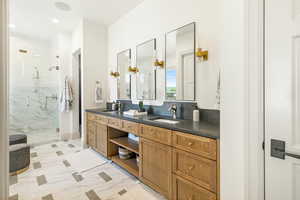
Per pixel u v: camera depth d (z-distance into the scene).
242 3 0.94
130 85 3.01
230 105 1.02
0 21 0.57
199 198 1.31
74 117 4.09
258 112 0.93
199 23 1.84
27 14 3.04
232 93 1.01
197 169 1.32
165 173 1.62
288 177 0.86
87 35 3.40
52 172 2.29
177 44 2.09
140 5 2.71
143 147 1.91
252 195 0.94
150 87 2.54
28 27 3.64
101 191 1.84
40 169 2.39
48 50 4.40
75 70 4.08
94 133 3.08
